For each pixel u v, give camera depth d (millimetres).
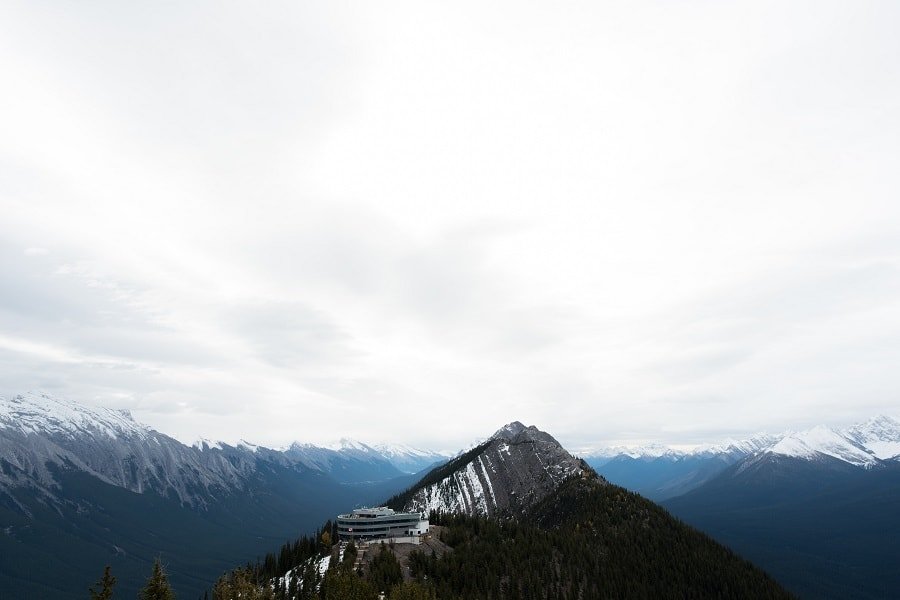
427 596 149000
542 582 199375
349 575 161625
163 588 127062
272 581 194125
